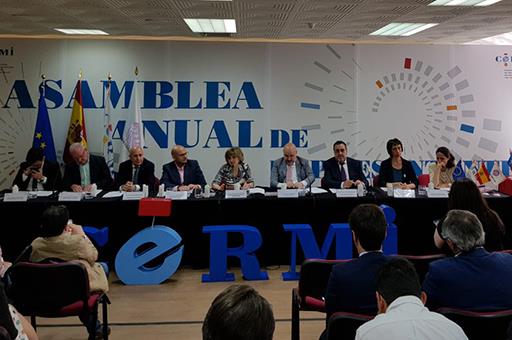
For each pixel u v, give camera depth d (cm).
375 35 625
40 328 333
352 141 685
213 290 411
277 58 672
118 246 458
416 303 138
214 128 673
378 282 149
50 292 257
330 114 680
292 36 637
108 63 657
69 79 654
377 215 206
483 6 466
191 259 473
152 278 426
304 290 260
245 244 433
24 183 522
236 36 640
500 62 692
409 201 461
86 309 261
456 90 692
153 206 420
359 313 200
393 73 684
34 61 650
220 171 533
